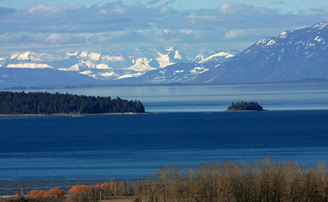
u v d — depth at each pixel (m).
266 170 161.00
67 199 170.75
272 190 156.12
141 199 159.00
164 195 157.88
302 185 155.12
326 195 153.25
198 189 156.00
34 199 171.75
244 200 156.88
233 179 159.12
